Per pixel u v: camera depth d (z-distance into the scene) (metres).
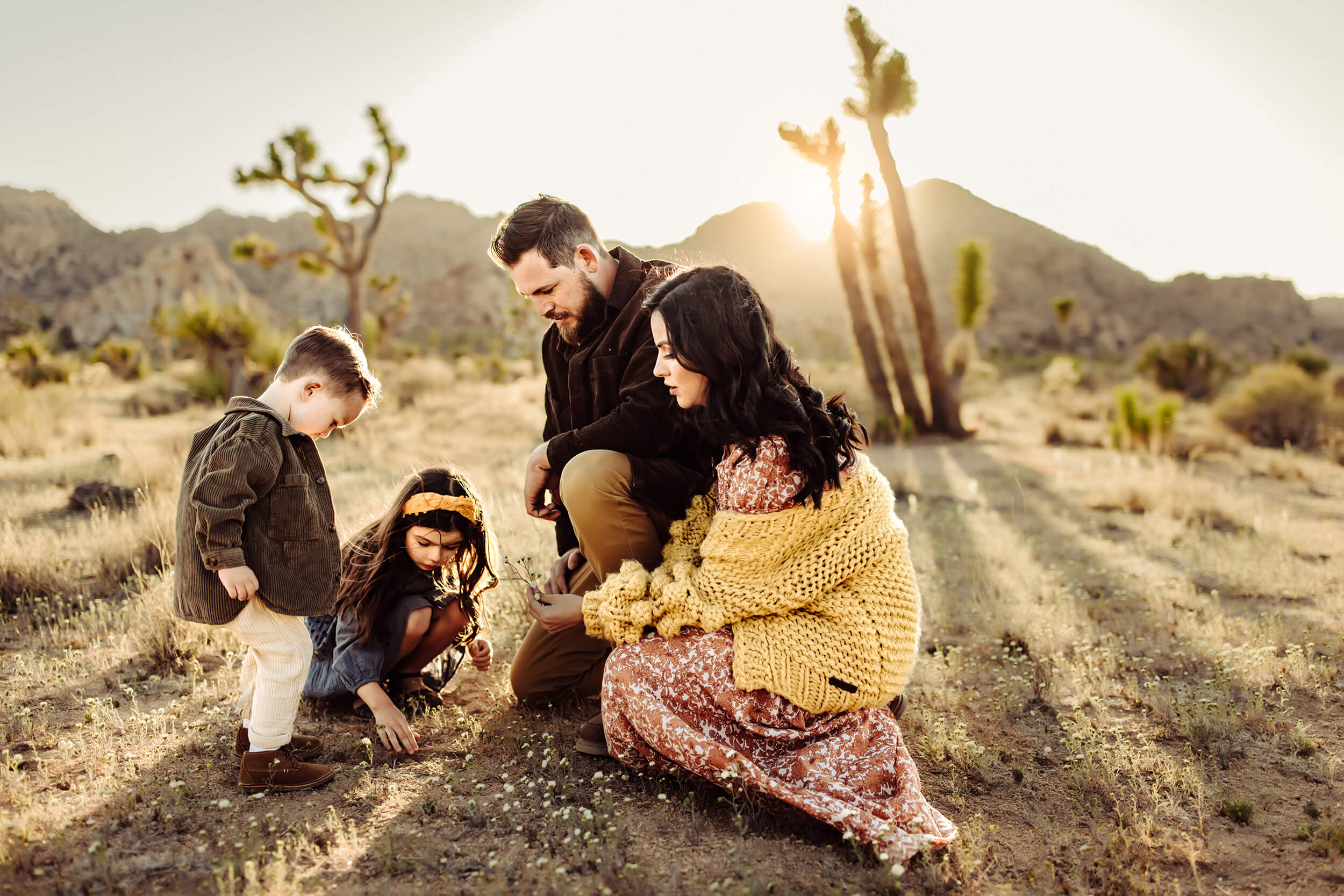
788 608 2.48
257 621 2.49
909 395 16.38
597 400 3.07
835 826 2.23
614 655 2.61
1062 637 4.25
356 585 3.04
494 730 3.08
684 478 2.92
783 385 2.47
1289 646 3.90
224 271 101.12
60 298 116.75
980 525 7.27
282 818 2.40
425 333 104.12
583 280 3.01
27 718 2.98
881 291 16.27
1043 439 15.49
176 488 6.78
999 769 2.89
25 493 7.27
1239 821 2.50
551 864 2.17
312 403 2.57
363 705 3.19
